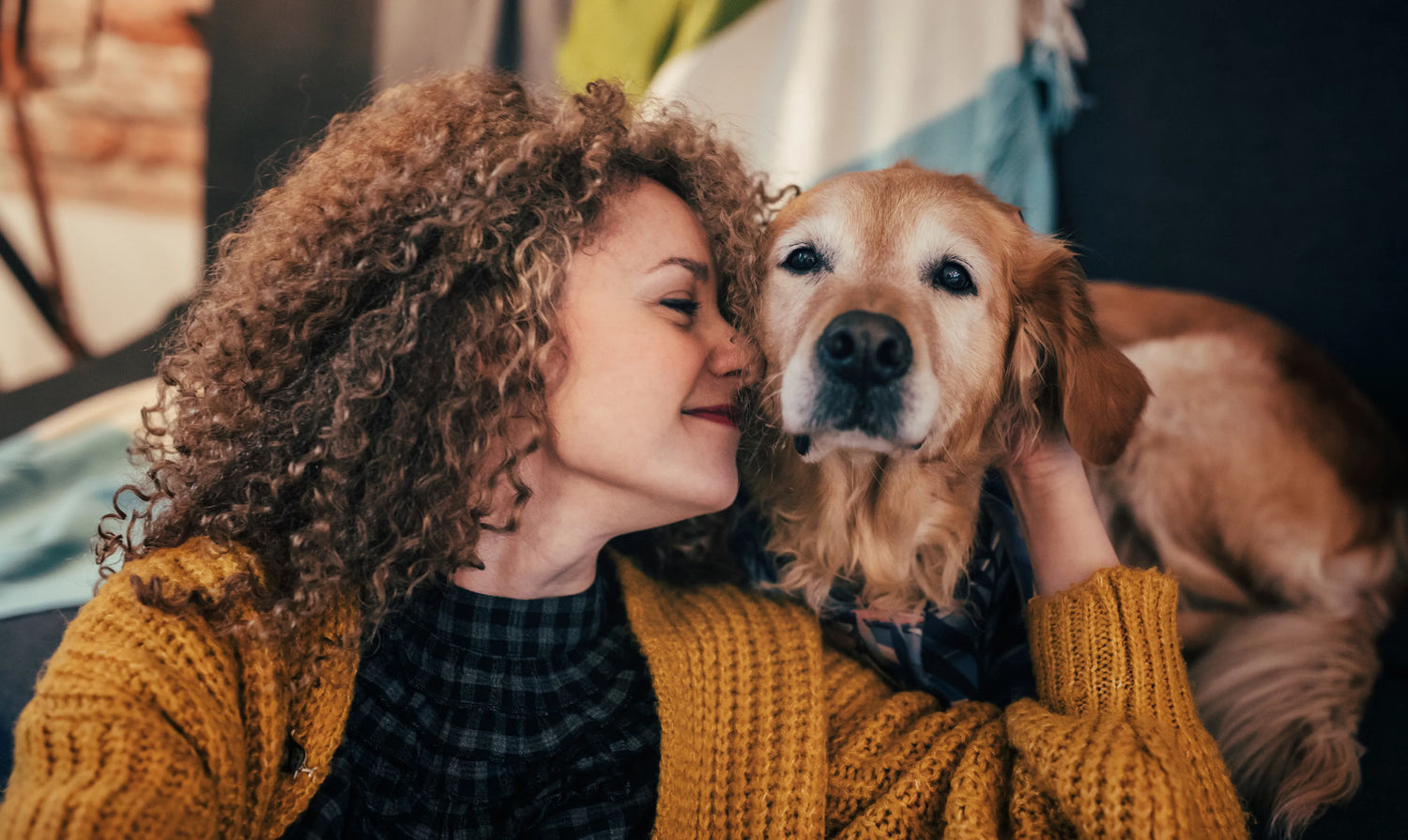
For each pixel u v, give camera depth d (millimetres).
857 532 1188
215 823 759
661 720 994
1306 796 1255
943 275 1134
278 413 945
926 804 959
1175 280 2205
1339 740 1318
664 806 953
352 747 937
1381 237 2084
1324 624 1521
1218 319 1805
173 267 2162
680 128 1145
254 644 852
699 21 2176
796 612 1186
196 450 965
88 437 1860
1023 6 2119
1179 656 1022
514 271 944
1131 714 945
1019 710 1005
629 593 1141
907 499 1167
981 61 2115
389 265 934
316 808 886
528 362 912
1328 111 2111
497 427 934
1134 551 1701
